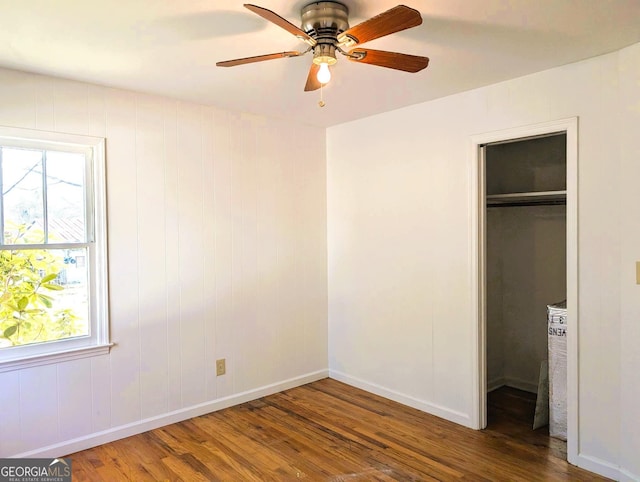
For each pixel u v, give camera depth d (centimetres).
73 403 293
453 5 196
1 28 214
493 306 411
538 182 393
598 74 258
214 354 360
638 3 195
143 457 286
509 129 299
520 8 199
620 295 251
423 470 267
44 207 286
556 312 309
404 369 371
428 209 350
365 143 398
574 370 271
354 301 413
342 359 427
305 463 277
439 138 340
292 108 363
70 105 291
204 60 257
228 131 366
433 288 348
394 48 245
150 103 325
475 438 309
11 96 270
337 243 428
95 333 305
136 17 204
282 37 227
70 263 297
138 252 321
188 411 345
